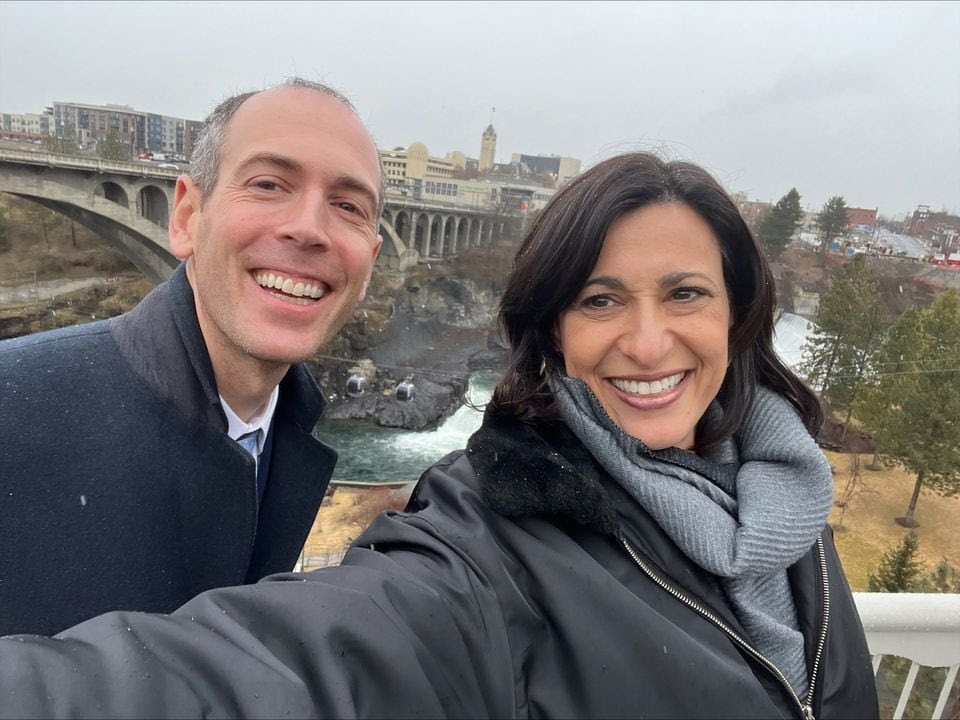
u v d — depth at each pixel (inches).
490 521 18.7
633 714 17.0
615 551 19.1
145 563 23.9
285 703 14.1
